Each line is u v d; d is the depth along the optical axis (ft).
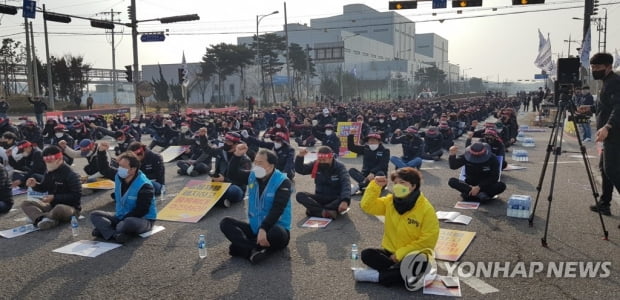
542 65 91.09
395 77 354.13
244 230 18.94
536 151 51.44
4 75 172.76
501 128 50.98
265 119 93.71
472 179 27.84
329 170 25.27
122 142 47.50
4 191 26.07
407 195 15.21
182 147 47.39
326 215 24.52
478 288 15.33
